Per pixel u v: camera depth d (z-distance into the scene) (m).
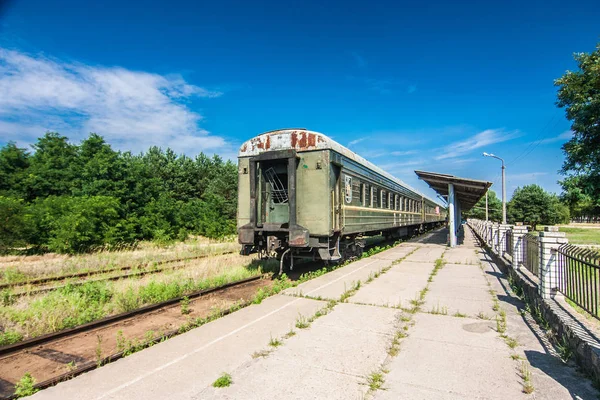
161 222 18.72
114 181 18.72
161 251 14.57
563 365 3.85
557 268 5.46
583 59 17.83
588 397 3.20
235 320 5.41
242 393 3.29
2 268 9.84
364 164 11.94
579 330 4.08
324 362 3.93
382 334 4.80
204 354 4.17
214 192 31.17
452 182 17.31
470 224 45.56
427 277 8.85
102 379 3.57
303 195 8.86
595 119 17.25
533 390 3.32
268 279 8.99
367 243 18.33
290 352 4.21
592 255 4.35
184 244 18.23
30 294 7.00
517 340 4.58
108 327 5.35
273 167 9.27
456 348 4.32
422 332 4.89
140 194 19.19
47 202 14.41
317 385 3.42
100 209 14.69
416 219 23.56
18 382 3.62
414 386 3.39
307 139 8.88
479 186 17.27
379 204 14.05
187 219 22.58
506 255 10.27
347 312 5.82
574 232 38.16
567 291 5.09
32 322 5.36
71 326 5.38
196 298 7.00
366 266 10.55
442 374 3.64
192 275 8.83
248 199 9.41
